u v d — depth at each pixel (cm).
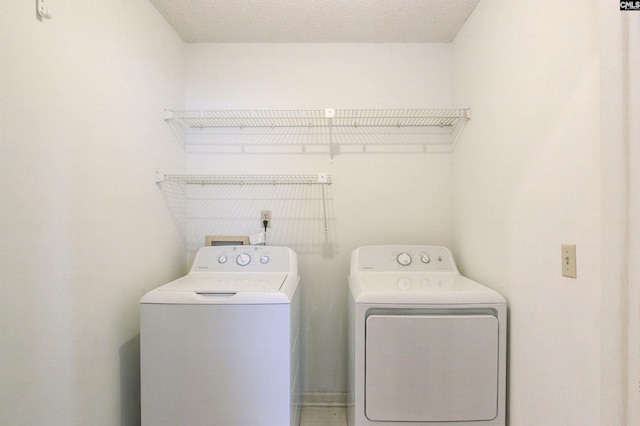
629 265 72
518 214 127
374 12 170
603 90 77
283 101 203
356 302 134
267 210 204
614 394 76
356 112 200
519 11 125
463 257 184
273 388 127
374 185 204
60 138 102
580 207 94
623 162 73
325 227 204
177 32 189
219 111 198
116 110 131
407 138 203
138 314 147
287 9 168
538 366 114
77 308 109
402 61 202
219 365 127
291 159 204
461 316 131
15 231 87
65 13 103
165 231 176
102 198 122
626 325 73
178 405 127
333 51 202
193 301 127
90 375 115
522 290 124
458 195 191
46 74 96
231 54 202
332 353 204
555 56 105
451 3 162
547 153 109
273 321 128
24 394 90
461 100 186
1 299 83
